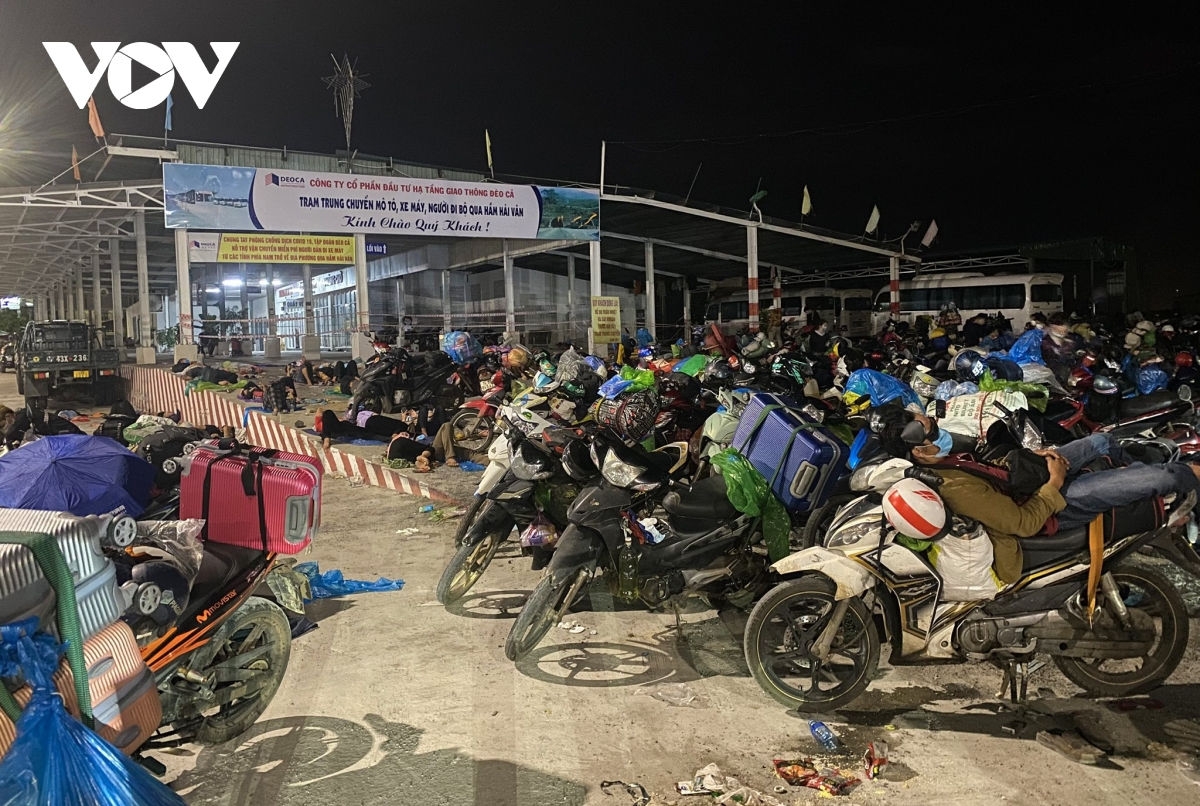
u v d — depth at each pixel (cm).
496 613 534
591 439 457
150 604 294
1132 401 638
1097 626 383
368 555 668
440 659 461
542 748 363
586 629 507
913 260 3253
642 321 3831
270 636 372
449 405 1338
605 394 469
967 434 488
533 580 600
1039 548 380
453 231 2042
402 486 908
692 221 2689
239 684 357
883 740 368
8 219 2458
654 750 362
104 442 383
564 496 502
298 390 1812
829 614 388
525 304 3444
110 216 2570
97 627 254
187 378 1593
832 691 391
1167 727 371
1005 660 391
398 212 1977
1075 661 401
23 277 4775
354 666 451
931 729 378
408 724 386
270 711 400
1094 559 378
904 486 372
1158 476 382
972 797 321
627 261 3462
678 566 460
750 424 504
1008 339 1382
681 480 554
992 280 3195
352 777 341
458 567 529
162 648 321
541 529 511
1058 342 756
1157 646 403
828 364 1173
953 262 3588
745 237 2980
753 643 387
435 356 1348
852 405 602
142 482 382
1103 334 1736
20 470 355
